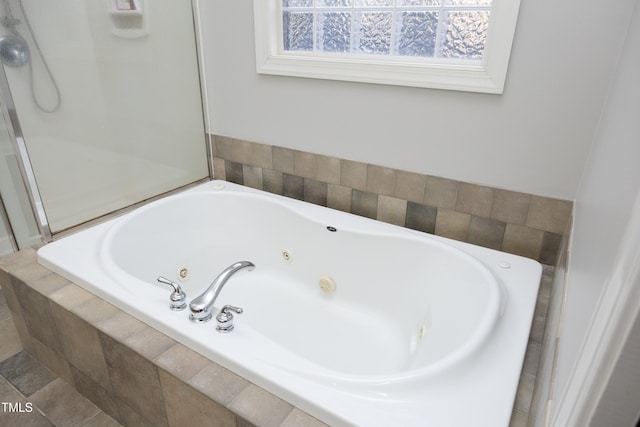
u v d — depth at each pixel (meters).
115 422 1.47
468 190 1.67
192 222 2.08
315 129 1.95
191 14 2.09
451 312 1.43
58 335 1.46
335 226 1.82
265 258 2.10
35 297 1.45
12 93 1.65
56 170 1.84
